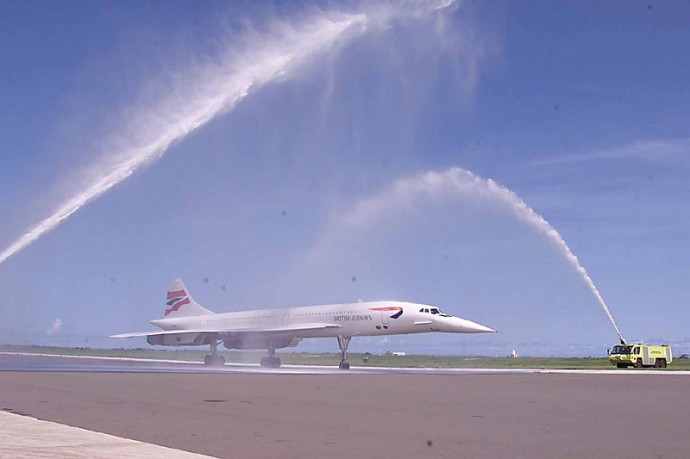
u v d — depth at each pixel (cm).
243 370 5400
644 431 1761
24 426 1709
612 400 2733
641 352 8056
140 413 2052
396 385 3562
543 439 1611
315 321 6744
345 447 1473
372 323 6488
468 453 1412
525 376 4984
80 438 1527
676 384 3997
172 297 8512
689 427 1848
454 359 11319
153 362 8250
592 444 1541
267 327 7075
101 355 12156
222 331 7012
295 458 1339
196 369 5425
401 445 1507
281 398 2623
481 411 2222
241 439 1569
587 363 9731
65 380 3531
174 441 1528
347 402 2495
